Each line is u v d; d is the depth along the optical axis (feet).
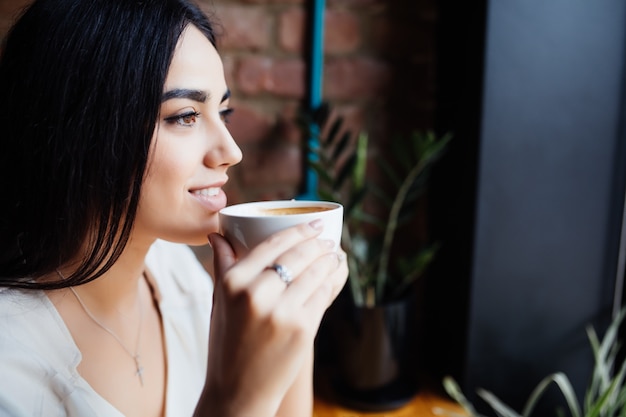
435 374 3.33
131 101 1.42
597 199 2.81
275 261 1.27
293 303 1.23
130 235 1.64
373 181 3.41
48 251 1.58
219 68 1.59
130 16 1.43
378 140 3.38
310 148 2.95
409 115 3.39
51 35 1.45
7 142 1.56
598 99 2.72
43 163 1.49
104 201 1.48
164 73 1.43
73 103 1.43
